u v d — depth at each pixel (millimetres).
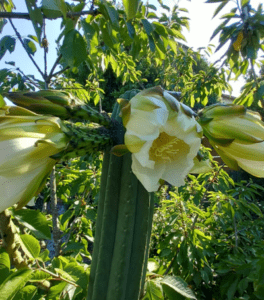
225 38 1354
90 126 455
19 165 341
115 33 832
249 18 1229
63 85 1375
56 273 593
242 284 974
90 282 434
